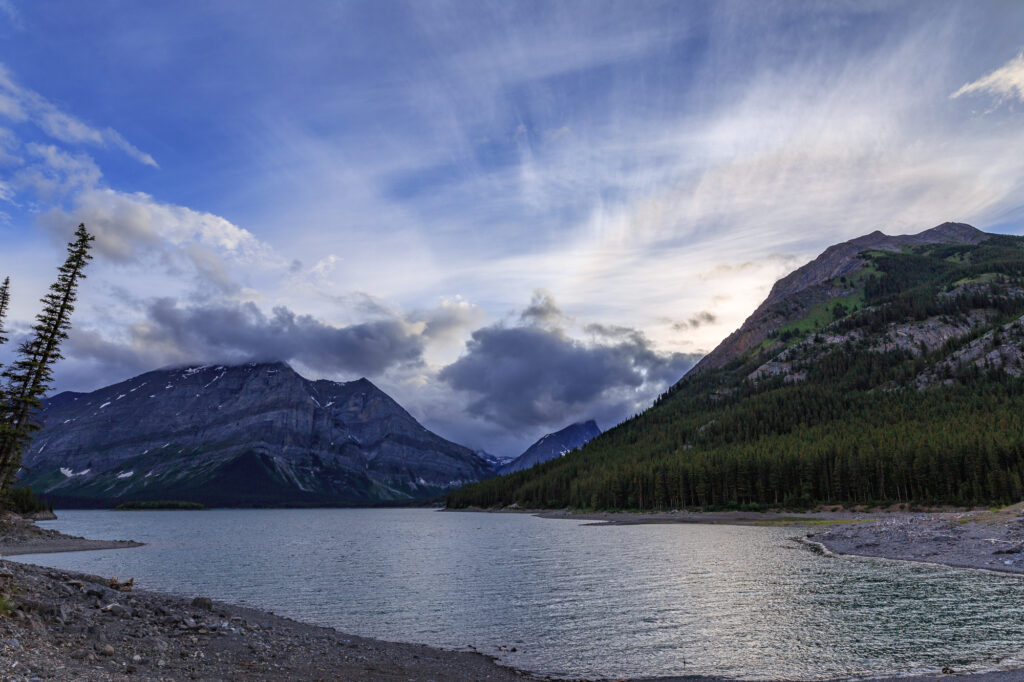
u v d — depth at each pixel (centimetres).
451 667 2677
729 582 4916
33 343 5434
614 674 2559
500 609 4166
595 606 4147
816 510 15350
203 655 2398
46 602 2580
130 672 1980
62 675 1772
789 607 3825
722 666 2608
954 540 6341
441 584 5428
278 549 9669
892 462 15075
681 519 15225
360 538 12562
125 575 6219
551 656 2886
